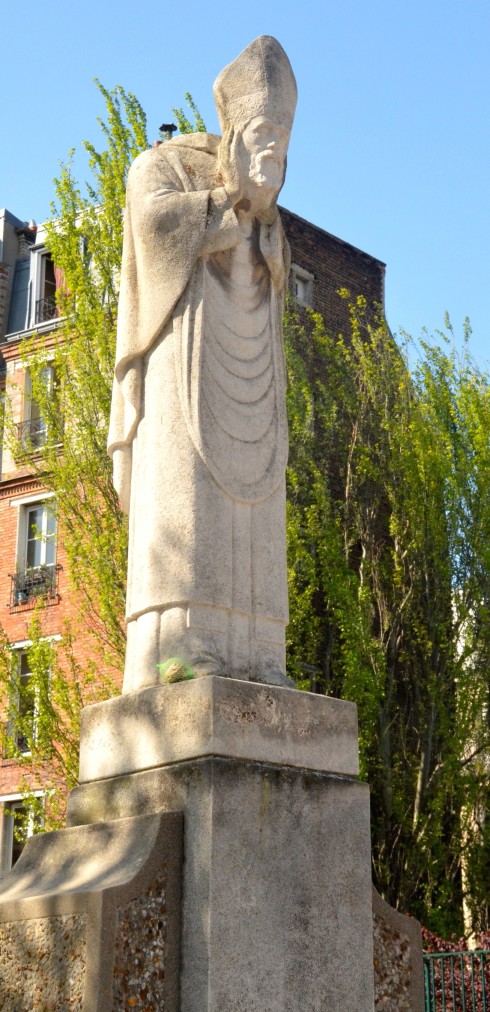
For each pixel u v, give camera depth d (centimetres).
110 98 2402
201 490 756
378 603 2684
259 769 696
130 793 720
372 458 2828
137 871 660
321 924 697
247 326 803
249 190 808
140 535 775
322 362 2969
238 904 666
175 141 834
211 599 743
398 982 748
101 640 2302
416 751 2602
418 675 2622
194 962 654
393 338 3122
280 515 796
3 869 3069
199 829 674
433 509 2628
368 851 733
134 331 803
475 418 2695
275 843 691
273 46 823
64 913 661
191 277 789
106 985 629
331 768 733
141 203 802
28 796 2245
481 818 2567
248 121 810
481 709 2533
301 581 2556
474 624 2580
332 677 2630
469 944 2366
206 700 692
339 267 3281
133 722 732
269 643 767
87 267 2408
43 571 3334
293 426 2691
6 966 686
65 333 2402
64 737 2166
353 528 2736
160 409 779
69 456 2308
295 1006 674
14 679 2247
